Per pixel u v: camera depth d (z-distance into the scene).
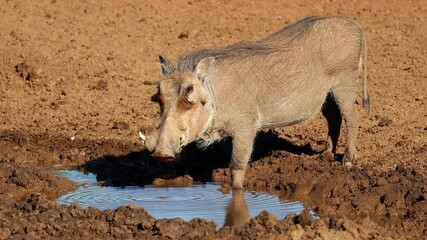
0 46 55.81
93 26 61.41
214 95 34.09
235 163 35.72
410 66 54.00
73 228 29.47
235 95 34.78
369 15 64.31
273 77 35.72
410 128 43.28
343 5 66.62
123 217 30.27
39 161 41.09
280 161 38.50
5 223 29.66
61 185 36.88
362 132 42.75
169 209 33.28
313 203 34.12
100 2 66.50
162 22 62.91
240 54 35.38
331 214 31.97
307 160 38.06
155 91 50.66
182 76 32.94
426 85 50.53
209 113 33.62
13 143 43.19
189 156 41.12
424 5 66.50
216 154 40.84
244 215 32.38
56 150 42.09
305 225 29.41
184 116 32.34
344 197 33.81
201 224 29.69
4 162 40.28
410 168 36.00
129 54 56.56
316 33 37.00
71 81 51.97
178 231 29.05
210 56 34.72
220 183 37.62
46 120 46.47
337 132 39.25
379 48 57.59
